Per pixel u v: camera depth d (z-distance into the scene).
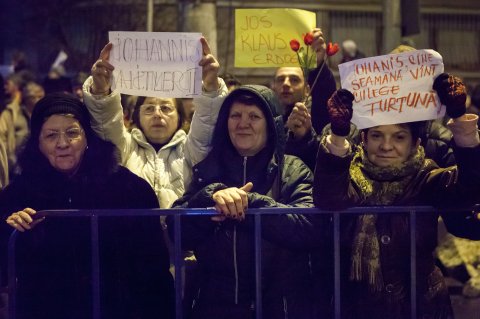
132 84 4.31
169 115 5.25
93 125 4.40
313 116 5.04
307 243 4.12
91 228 4.04
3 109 9.02
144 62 4.30
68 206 4.31
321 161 3.85
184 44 4.30
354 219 4.15
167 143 5.27
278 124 4.32
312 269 4.26
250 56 5.09
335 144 3.83
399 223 4.09
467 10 14.86
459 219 4.14
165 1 14.00
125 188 4.33
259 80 13.77
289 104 6.19
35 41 14.93
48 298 4.25
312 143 4.72
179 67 4.30
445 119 7.11
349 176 3.99
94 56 14.17
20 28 15.02
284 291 4.14
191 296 4.45
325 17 14.36
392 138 4.07
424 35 14.77
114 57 4.30
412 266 4.00
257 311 4.01
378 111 4.02
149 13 10.79
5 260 4.30
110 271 4.29
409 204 4.11
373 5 14.48
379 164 4.11
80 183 4.32
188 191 4.41
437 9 14.77
